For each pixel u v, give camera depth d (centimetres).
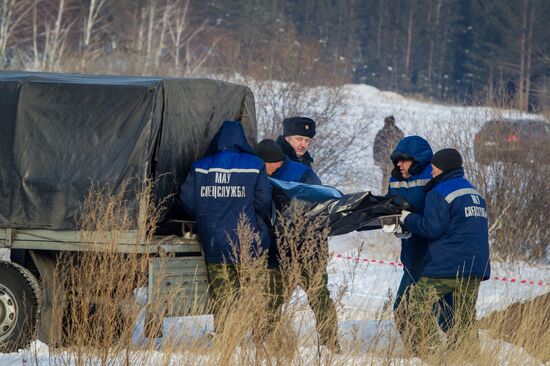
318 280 2484
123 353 2473
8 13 13912
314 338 2598
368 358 2523
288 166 3128
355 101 10950
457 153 2869
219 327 2484
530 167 5216
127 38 15000
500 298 3469
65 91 2781
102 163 2728
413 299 2764
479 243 2823
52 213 2744
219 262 2727
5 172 2783
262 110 6938
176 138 2912
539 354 2792
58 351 2556
